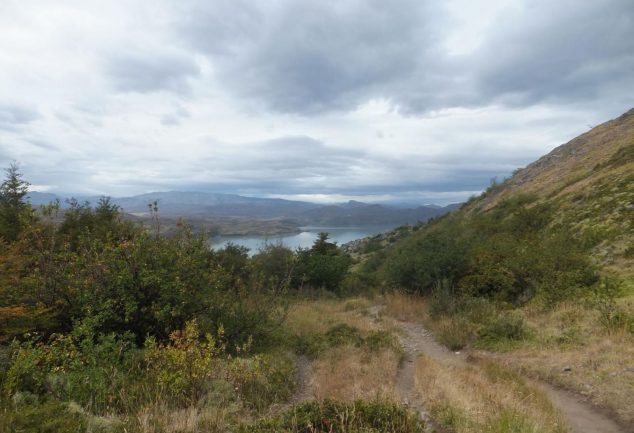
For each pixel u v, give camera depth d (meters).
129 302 7.88
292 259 19.92
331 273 24.19
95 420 4.45
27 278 7.84
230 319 9.45
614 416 5.66
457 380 6.82
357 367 7.87
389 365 8.10
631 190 16.97
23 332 6.98
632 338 8.09
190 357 6.12
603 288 10.96
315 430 4.29
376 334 10.76
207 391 5.81
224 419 4.89
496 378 7.07
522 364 8.09
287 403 6.26
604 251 13.77
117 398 5.34
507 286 13.58
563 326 9.74
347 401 5.34
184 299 8.41
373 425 4.57
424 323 13.04
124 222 11.87
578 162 28.94
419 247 18.45
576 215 18.31
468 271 15.48
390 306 16.08
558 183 26.88
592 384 6.66
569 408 6.09
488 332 10.30
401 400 6.09
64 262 8.38
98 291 8.00
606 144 28.58
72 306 7.99
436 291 15.23
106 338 6.85
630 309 9.23
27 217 9.02
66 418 4.35
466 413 5.34
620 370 6.88
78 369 5.80
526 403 5.89
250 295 10.95
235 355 8.69
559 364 7.70
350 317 14.61
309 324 12.56
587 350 8.05
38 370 5.55
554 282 12.20
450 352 10.04
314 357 9.12
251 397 6.09
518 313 11.57
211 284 9.59
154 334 8.41
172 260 8.88
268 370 7.16
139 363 6.61
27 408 4.52
